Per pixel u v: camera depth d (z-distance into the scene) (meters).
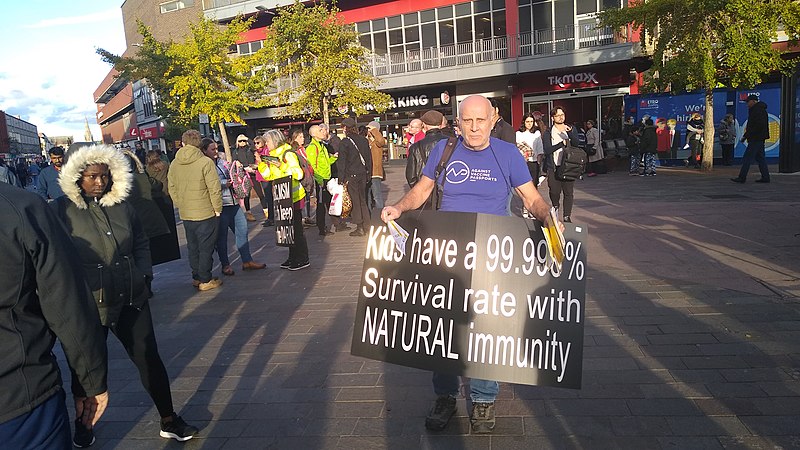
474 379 3.29
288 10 26.31
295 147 9.95
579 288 3.10
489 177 3.21
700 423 3.23
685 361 4.00
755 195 10.81
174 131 29.45
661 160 18.69
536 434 3.25
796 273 5.77
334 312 5.71
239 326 5.52
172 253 6.84
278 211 7.45
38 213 1.96
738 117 17.64
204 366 4.59
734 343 4.23
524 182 3.20
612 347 4.32
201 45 21.55
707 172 15.73
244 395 4.02
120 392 4.27
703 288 5.53
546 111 25.81
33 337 1.93
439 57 27.56
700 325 4.61
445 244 3.21
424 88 28.80
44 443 1.93
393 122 30.08
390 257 3.30
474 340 3.17
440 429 3.36
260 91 24.06
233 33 22.27
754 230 7.77
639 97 18.72
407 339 3.26
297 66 23.12
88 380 2.09
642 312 5.00
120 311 3.30
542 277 3.13
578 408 3.50
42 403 1.92
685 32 15.23
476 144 3.19
